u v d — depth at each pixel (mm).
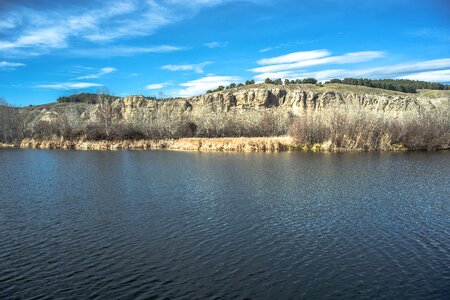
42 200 31750
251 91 184750
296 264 19031
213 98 181000
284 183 39250
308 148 76500
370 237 22891
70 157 64500
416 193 34719
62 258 19828
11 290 16484
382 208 29453
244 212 28203
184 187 37062
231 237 22844
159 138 94125
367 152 73375
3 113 103938
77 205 30094
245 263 19156
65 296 15969
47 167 51219
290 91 187750
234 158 62219
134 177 42812
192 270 18359
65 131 94250
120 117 116875
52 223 25562
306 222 25828
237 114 119375
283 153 70812
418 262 19219
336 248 21125
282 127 108812
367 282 17109
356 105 92875
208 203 30766
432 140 79688
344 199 32312
